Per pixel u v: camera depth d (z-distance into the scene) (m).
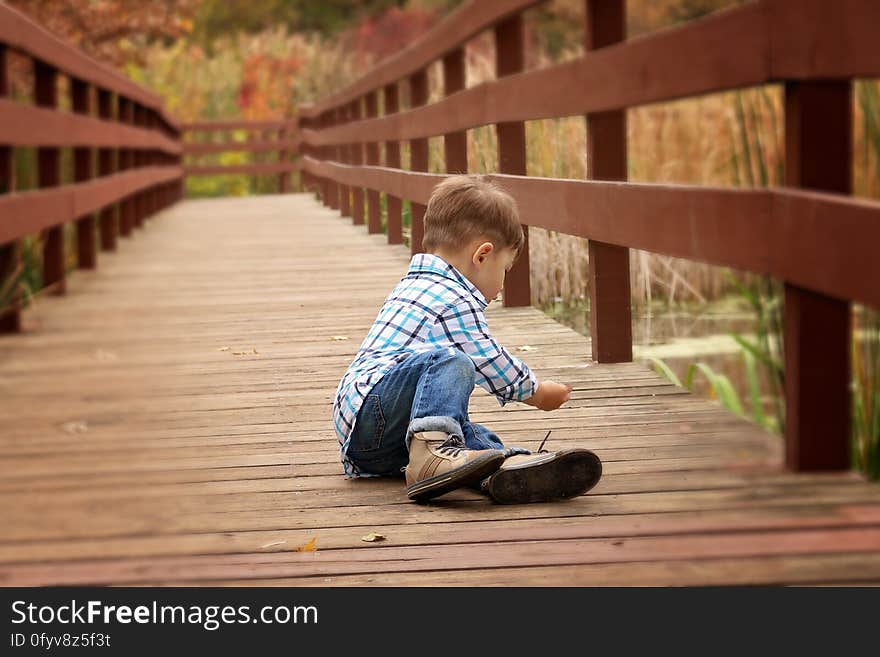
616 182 5.07
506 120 7.01
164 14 20.20
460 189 4.02
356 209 15.59
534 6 6.42
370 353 3.88
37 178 8.11
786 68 3.10
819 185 3.07
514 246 4.08
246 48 33.28
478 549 2.84
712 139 9.35
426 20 42.03
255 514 3.29
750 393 4.92
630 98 4.68
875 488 2.59
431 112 9.34
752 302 4.04
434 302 3.89
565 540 2.88
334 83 32.19
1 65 6.93
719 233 3.66
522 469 3.31
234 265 9.95
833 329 2.99
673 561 2.27
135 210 14.41
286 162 30.03
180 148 24.61
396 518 3.25
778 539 2.23
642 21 22.73
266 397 5.06
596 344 5.76
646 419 4.47
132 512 1.40
